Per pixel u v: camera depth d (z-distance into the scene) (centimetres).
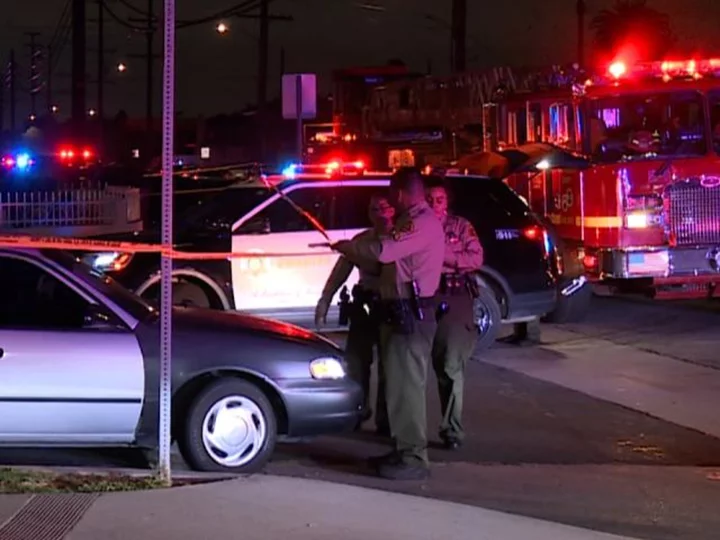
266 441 826
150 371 797
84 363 785
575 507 767
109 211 2820
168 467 770
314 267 1347
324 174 1395
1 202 2731
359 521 681
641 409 1095
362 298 934
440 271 809
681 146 1503
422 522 684
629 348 1441
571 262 1570
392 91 2781
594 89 1514
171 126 754
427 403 1124
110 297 816
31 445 795
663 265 1497
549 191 1639
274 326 877
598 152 1516
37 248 832
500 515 712
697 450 944
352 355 946
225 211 1354
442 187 904
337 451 930
